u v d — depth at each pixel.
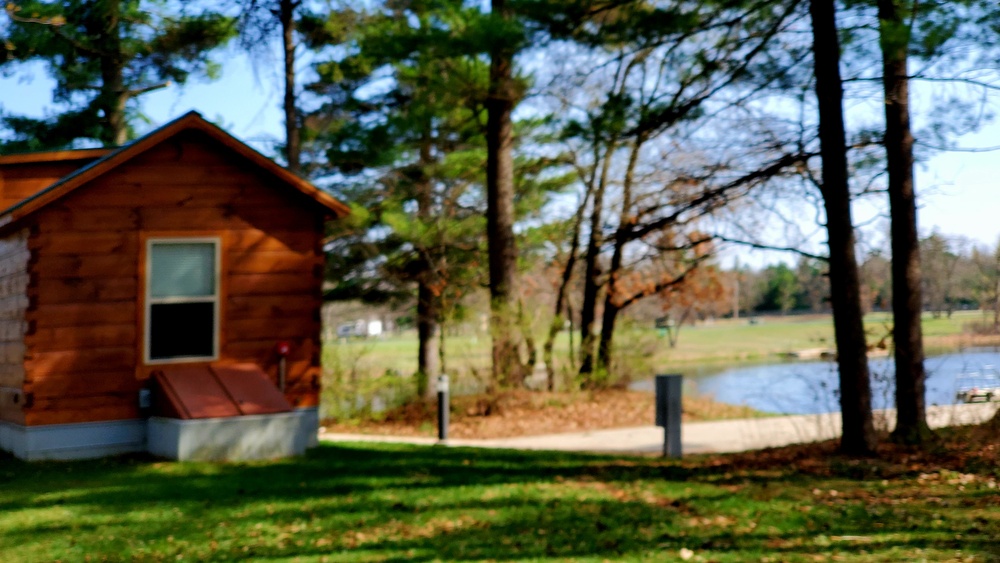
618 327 21.92
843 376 11.64
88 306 12.00
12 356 12.59
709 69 13.27
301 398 13.21
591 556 7.03
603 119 13.43
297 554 7.11
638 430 17.64
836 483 9.88
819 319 73.88
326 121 25.41
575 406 20.53
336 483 10.12
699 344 51.88
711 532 7.86
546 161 25.27
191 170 12.66
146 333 12.30
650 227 15.79
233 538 7.69
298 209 13.33
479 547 7.30
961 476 9.93
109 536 7.75
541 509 8.74
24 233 12.20
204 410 11.80
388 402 20.67
